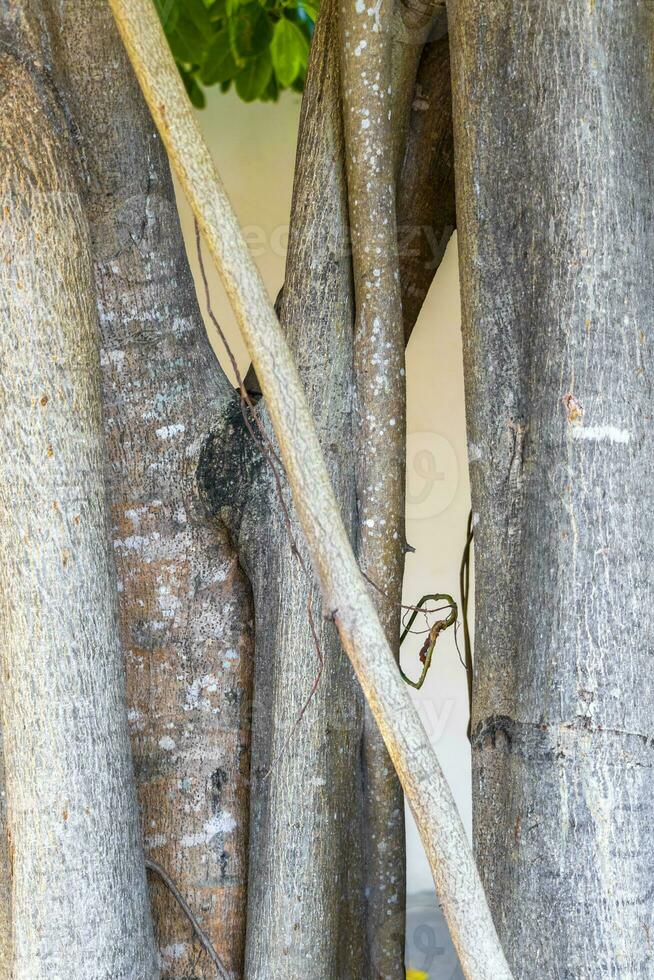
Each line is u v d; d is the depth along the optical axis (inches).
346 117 117.0
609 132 107.7
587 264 107.1
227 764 117.5
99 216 117.0
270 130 167.2
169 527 117.6
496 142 111.0
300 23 157.6
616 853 104.1
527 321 110.0
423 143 122.3
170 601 117.6
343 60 116.7
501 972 97.2
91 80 114.8
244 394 105.7
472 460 112.6
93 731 108.3
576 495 106.3
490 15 110.9
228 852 117.2
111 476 117.6
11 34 112.4
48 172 110.1
